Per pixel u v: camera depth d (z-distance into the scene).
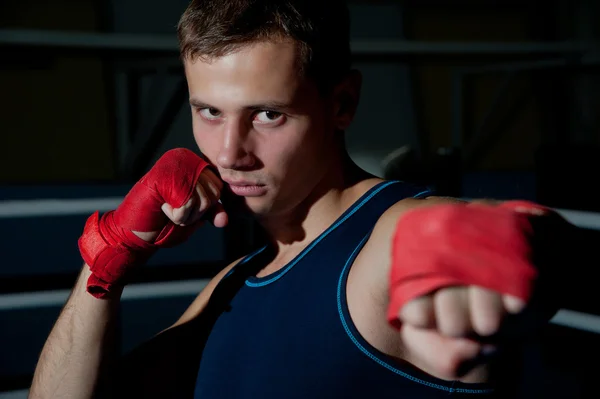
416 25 5.34
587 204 2.49
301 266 0.79
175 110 2.86
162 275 2.23
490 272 0.40
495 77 5.22
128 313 2.50
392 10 5.28
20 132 4.70
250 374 0.78
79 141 4.80
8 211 2.22
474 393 0.65
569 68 3.21
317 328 0.72
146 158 3.08
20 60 3.12
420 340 0.43
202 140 0.79
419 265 0.41
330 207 0.83
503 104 5.18
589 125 5.25
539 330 0.46
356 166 0.89
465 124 5.15
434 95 5.32
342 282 0.71
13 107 4.68
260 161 0.75
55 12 4.71
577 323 1.80
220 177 0.80
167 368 0.95
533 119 5.39
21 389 2.05
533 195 3.39
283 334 0.76
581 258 0.48
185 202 0.77
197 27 0.73
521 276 0.39
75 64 4.75
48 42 2.47
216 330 0.87
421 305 0.41
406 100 5.26
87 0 4.79
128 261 0.84
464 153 4.14
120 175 4.80
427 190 0.80
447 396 0.65
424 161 2.86
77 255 2.80
